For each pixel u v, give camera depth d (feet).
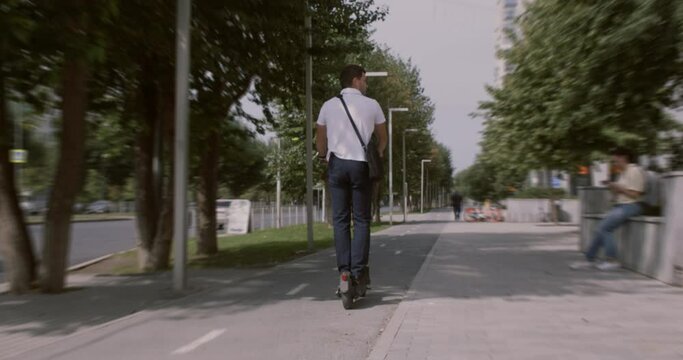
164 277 32.24
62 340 17.21
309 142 51.26
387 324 18.94
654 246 28.58
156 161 38.83
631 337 16.99
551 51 36.04
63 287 27.07
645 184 31.04
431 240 58.44
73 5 22.58
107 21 23.88
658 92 34.88
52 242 26.76
